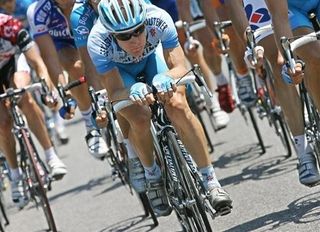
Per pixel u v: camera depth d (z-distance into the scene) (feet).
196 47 79.71
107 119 59.52
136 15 51.03
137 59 54.75
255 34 55.52
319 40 55.11
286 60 50.72
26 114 75.77
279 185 67.00
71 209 82.12
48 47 76.84
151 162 56.29
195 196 52.47
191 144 53.78
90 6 63.21
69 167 104.42
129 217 72.43
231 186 71.31
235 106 90.22
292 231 54.29
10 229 81.76
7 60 73.72
